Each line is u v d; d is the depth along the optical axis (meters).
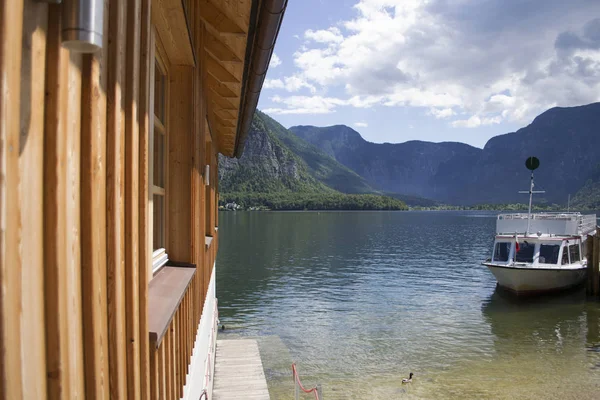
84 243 1.07
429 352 16.16
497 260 24.47
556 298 23.89
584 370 14.17
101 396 1.18
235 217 153.00
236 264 42.56
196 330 4.04
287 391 12.49
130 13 1.44
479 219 163.88
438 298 25.92
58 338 0.92
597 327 19.22
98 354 1.13
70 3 0.84
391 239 72.38
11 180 0.74
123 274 1.42
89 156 1.07
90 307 1.09
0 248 0.70
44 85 0.88
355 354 15.96
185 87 3.41
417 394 12.31
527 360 15.20
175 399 2.71
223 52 4.93
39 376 0.87
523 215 25.52
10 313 0.74
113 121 1.24
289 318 21.45
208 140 7.71
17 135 0.76
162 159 3.36
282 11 3.57
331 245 61.97
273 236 77.69
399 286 30.30
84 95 1.06
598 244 23.64
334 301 25.55
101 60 1.16
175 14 2.47
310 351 16.34
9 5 0.72
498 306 23.36
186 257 3.47
